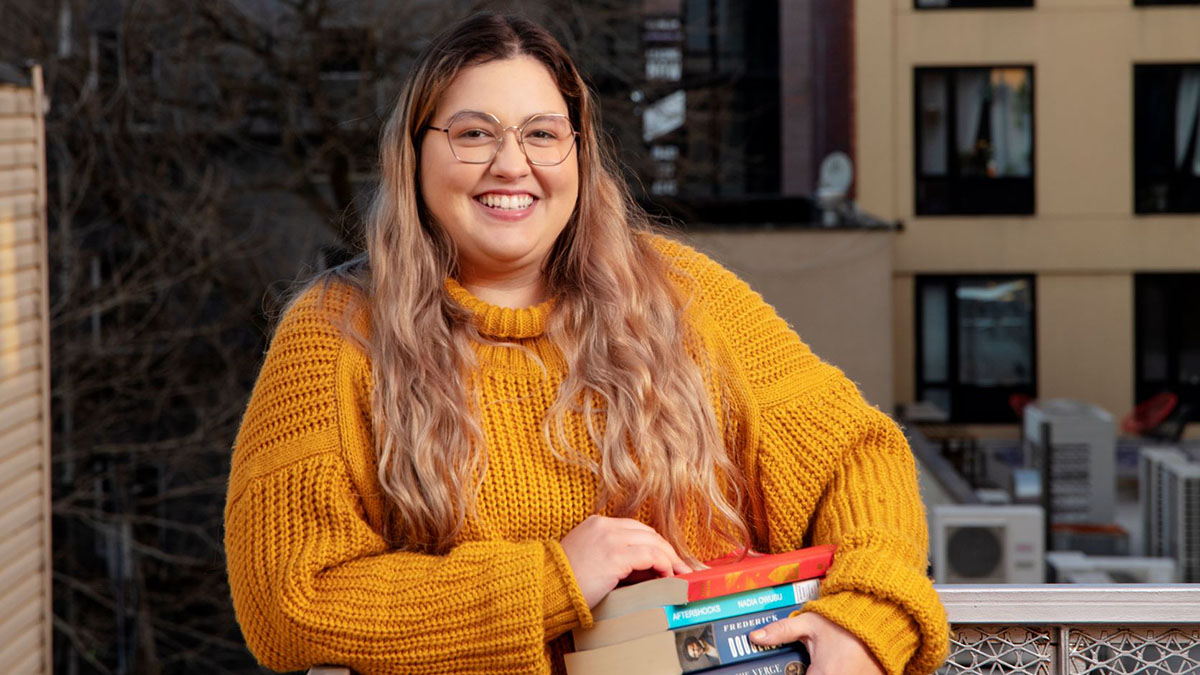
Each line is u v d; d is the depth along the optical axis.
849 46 21.09
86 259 13.95
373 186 2.23
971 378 21.58
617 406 1.99
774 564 1.89
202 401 14.34
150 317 13.60
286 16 15.25
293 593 1.88
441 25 14.77
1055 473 14.91
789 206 19.66
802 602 1.90
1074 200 21.20
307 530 1.92
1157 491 12.73
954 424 21.59
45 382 7.30
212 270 14.55
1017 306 21.47
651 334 2.05
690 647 1.83
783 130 21.30
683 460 1.99
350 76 15.36
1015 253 21.33
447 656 1.84
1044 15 20.88
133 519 12.90
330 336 2.02
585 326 2.04
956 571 10.11
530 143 2.00
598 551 1.85
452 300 2.03
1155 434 20.55
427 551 1.97
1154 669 2.12
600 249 2.08
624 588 1.84
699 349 2.12
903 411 19.91
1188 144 21.05
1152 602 2.09
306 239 15.85
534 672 1.83
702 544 2.05
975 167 21.23
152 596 13.36
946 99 21.14
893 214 21.36
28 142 7.15
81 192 13.84
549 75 2.04
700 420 2.04
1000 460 19.56
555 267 2.11
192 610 14.20
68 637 13.65
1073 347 21.44
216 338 14.28
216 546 3.11
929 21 20.92
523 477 1.97
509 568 1.84
